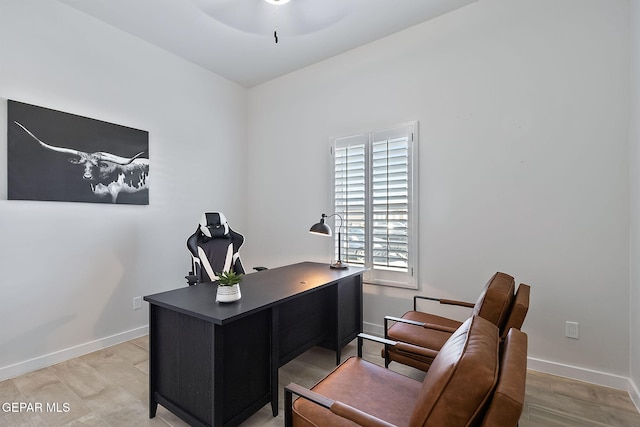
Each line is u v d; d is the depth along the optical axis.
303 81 3.67
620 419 1.80
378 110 3.11
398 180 2.96
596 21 2.15
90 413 1.87
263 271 2.76
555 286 2.29
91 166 2.68
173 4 2.55
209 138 3.72
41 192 2.40
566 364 2.24
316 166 3.56
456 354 0.96
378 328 3.09
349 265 3.21
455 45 2.69
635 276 1.96
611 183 2.10
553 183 2.29
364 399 1.33
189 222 3.50
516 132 2.43
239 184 4.09
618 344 2.09
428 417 0.90
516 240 2.43
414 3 2.59
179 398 1.71
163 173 3.25
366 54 3.19
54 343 2.49
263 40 3.10
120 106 2.89
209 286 2.17
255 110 4.13
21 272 2.33
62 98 2.52
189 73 3.51
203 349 1.59
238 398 1.68
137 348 2.79
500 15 2.50
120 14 2.68
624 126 2.07
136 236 3.03
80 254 2.64
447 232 2.73
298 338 2.35
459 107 2.67
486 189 2.55
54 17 2.48
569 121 2.24
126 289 2.95
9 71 2.26
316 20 2.79
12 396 2.04
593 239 2.16
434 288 2.79
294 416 1.25
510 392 0.79
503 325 1.61
